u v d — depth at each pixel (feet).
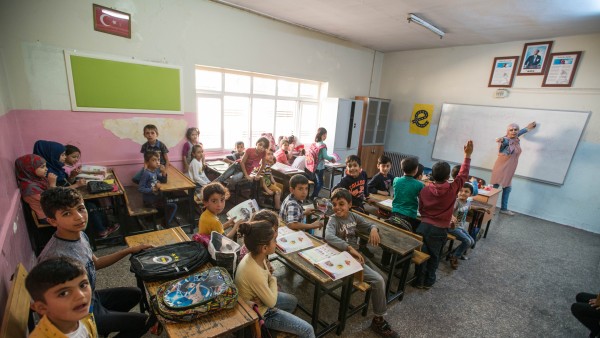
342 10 13.20
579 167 14.87
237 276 4.80
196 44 13.21
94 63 10.85
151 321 4.87
